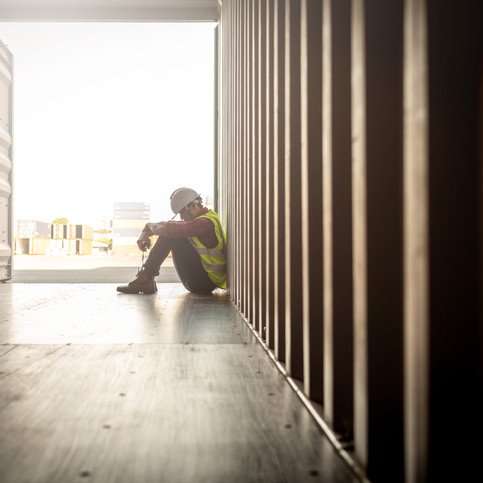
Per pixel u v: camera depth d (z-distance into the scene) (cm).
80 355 220
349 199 128
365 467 102
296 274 183
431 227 79
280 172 222
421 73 80
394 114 100
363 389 104
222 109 636
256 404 153
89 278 748
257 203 296
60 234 4575
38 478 103
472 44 79
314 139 156
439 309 79
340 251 128
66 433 128
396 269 103
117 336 267
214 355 223
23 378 181
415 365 83
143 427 132
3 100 691
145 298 472
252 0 329
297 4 189
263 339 259
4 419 138
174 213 515
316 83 155
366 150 103
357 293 108
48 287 594
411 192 84
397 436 102
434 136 79
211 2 781
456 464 79
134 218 4497
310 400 152
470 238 79
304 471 107
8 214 712
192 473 105
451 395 79
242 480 102
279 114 223
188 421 137
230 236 485
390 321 103
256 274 294
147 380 179
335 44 129
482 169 77
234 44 470
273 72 252
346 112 128
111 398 158
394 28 100
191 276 509
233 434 128
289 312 183
